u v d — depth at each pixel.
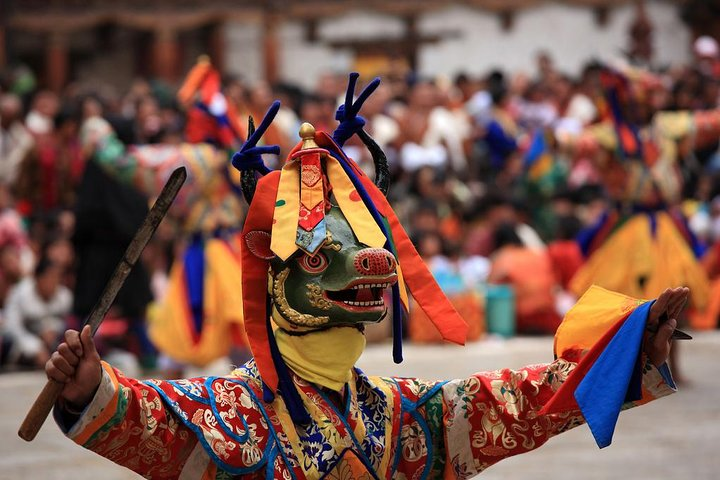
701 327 34.41
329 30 71.62
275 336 9.49
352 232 9.23
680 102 43.19
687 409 23.00
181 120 35.28
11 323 29.59
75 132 36.25
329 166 9.45
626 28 71.69
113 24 70.25
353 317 9.17
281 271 9.28
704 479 17.33
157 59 70.25
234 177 24.03
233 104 24.27
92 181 28.53
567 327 9.74
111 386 8.47
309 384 9.34
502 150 43.31
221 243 24.02
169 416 8.90
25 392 25.59
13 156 37.19
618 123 24.70
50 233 31.58
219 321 23.84
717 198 40.06
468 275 35.59
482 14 71.69
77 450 19.59
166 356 24.17
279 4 70.75
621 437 20.53
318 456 9.16
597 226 25.64
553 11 71.62
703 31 71.75
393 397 9.67
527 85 48.75
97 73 71.94
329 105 41.28
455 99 49.28
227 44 71.38
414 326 33.12
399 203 37.75
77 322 28.89
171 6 69.81
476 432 9.73
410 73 55.88
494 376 9.81
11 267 30.31
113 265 28.59
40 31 69.19
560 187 39.84
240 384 9.30
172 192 8.70
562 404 9.35
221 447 8.93
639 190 24.94
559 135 24.69
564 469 18.11
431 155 41.66
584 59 71.75
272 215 9.29
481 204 37.66
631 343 9.21
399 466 9.70
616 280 25.11
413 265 9.50
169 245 34.28
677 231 25.30
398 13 71.38
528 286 34.78
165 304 24.17
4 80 43.62
